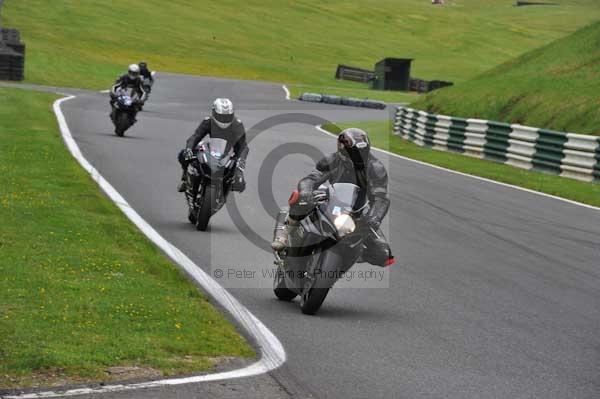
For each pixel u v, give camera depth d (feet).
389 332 86.17
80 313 82.43
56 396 63.21
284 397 66.23
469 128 290.56
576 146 238.27
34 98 337.31
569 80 351.05
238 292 98.63
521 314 96.27
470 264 120.47
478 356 79.97
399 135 365.40
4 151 185.68
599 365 79.66
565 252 133.39
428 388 70.38
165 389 66.03
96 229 122.21
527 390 71.46
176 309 87.20
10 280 91.30
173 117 337.52
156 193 158.81
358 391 68.69
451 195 187.73
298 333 83.92
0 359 68.49
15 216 124.67
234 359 74.43
